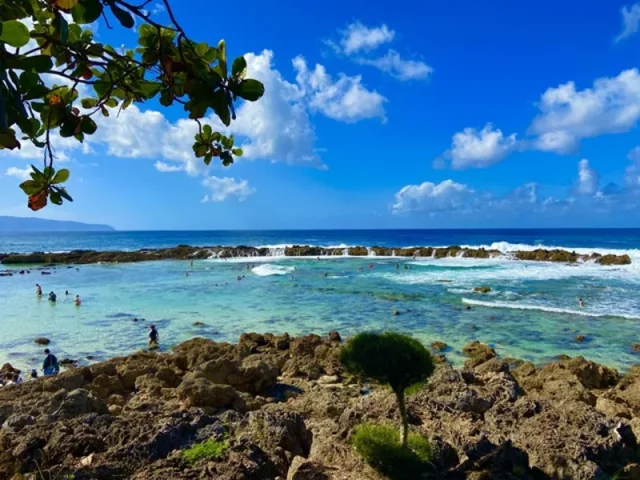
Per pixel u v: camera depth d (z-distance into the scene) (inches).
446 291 1293.1
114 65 95.5
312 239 5036.9
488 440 260.5
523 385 530.3
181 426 259.0
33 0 80.6
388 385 237.5
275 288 1427.2
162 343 820.6
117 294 1362.0
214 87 83.2
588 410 294.2
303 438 290.2
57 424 271.3
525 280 1466.5
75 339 851.4
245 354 652.7
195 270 2005.4
